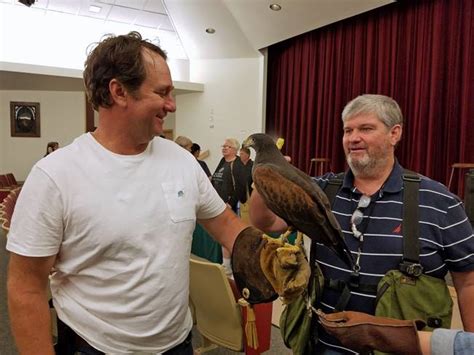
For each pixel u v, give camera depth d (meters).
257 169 0.98
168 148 1.08
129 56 0.90
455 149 4.76
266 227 1.28
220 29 7.14
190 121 8.41
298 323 1.24
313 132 6.71
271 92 7.51
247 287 1.06
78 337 0.95
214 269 1.60
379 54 5.55
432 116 4.89
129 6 6.90
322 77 6.46
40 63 7.24
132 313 0.95
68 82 8.03
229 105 7.88
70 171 0.91
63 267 0.95
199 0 6.54
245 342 1.67
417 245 1.13
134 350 0.96
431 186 1.18
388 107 1.21
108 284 0.94
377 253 1.16
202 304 1.80
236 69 7.75
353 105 1.24
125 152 0.97
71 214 0.90
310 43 6.62
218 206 1.17
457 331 0.82
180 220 1.01
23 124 9.87
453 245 1.13
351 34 5.96
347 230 1.23
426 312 1.09
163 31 7.91
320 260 1.25
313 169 6.70
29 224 0.88
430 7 4.91
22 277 0.89
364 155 1.21
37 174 0.90
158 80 0.93
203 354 2.24
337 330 0.93
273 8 5.99
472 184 3.33
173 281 1.00
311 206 0.91
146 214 0.95
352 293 1.17
